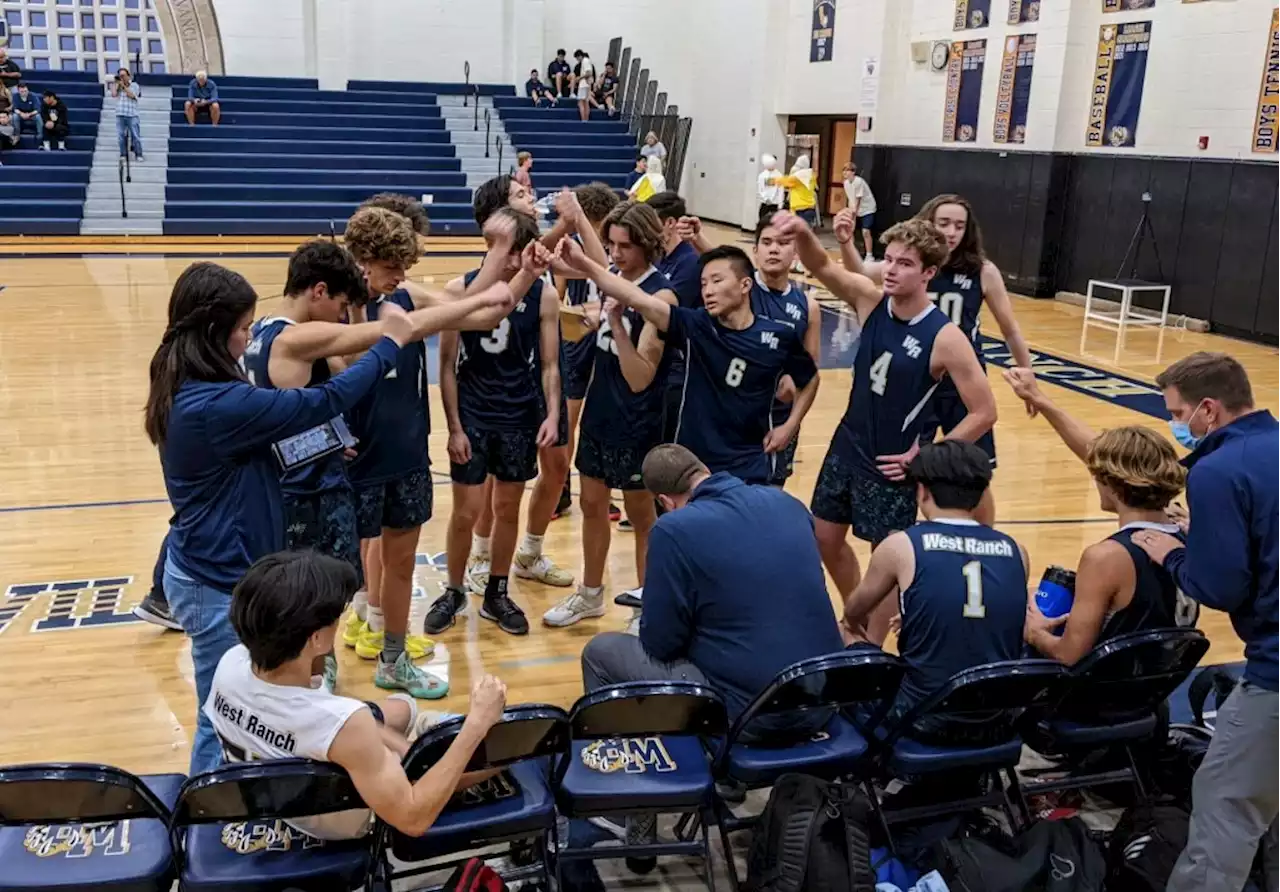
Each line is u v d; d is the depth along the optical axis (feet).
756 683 8.46
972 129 48.32
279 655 6.52
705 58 72.23
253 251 49.62
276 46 68.28
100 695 11.73
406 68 70.33
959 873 8.05
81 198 54.34
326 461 9.89
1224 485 7.26
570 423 17.06
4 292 36.68
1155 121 39.29
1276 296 34.45
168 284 39.32
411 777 7.11
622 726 7.61
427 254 50.24
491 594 13.73
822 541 12.10
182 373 7.70
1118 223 41.01
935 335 10.68
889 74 53.93
